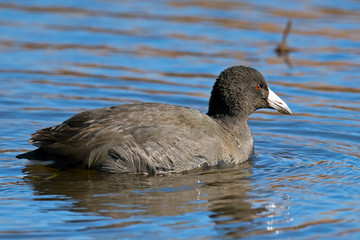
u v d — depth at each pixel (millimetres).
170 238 9844
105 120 13141
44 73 20625
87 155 12820
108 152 12875
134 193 11844
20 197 11508
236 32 25422
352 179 12922
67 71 20938
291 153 14844
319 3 29375
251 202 11508
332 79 20672
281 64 22000
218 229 10250
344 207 11336
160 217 10656
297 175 13180
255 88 14992
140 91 19281
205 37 24750
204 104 18312
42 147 12875
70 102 18219
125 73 20875
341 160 14273
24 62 21609
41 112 17328
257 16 27438
